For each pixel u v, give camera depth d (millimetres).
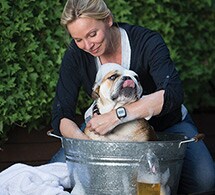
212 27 4305
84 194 2887
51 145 3957
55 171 3137
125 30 3047
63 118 3094
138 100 2771
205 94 4371
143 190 2756
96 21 2781
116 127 2775
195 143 3309
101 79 2787
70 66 3127
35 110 3730
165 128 3279
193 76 4207
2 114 3623
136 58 3018
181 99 2895
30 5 3689
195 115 4387
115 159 2717
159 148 2705
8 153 3865
